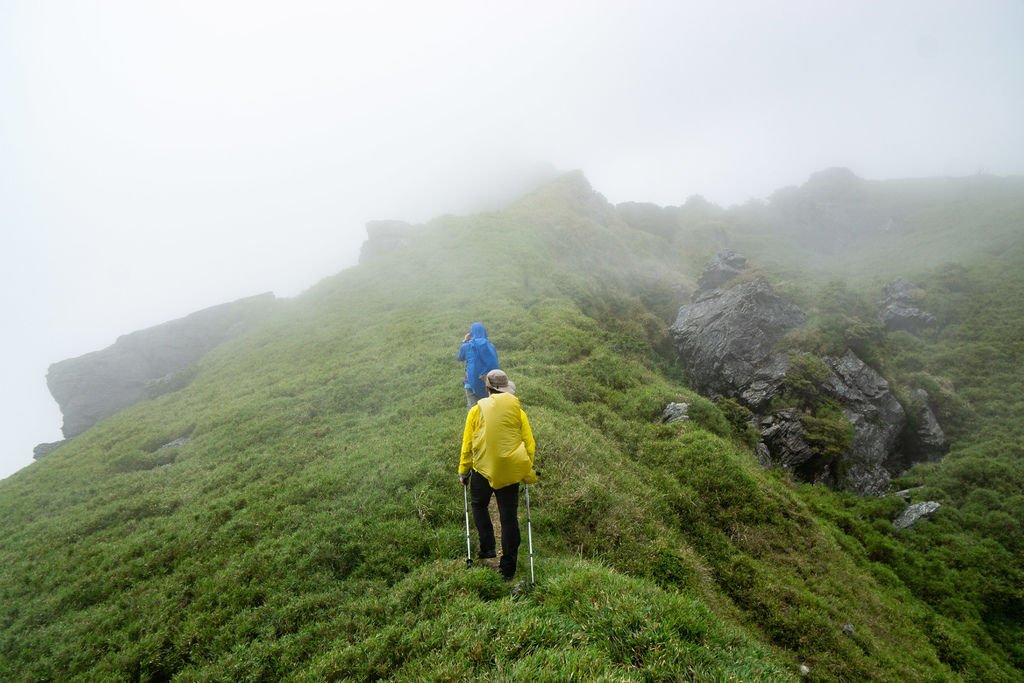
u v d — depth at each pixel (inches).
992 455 1048.8
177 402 1142.3
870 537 789.9
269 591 346.9
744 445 968.3
